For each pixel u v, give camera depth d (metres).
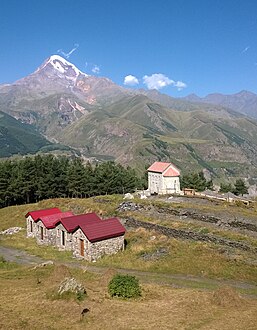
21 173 117.31
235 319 24.89
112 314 25.47
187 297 29.98
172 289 33.50
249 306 27.95
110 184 121.81
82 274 40.25
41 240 67.44
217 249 47.56
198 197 78.62
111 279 32.47
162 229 58.22
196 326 23.62
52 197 120.00
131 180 129.12
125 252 53.50
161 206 69.81
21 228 81.88
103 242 53.38
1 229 85.62
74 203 86.62
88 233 52.78
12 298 28.27
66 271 34.44
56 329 22.72
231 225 56.88
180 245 50.91
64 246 61.53
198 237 52.16
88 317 24.69
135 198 83.50
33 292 29.59
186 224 59.28
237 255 45.06
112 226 55.16
